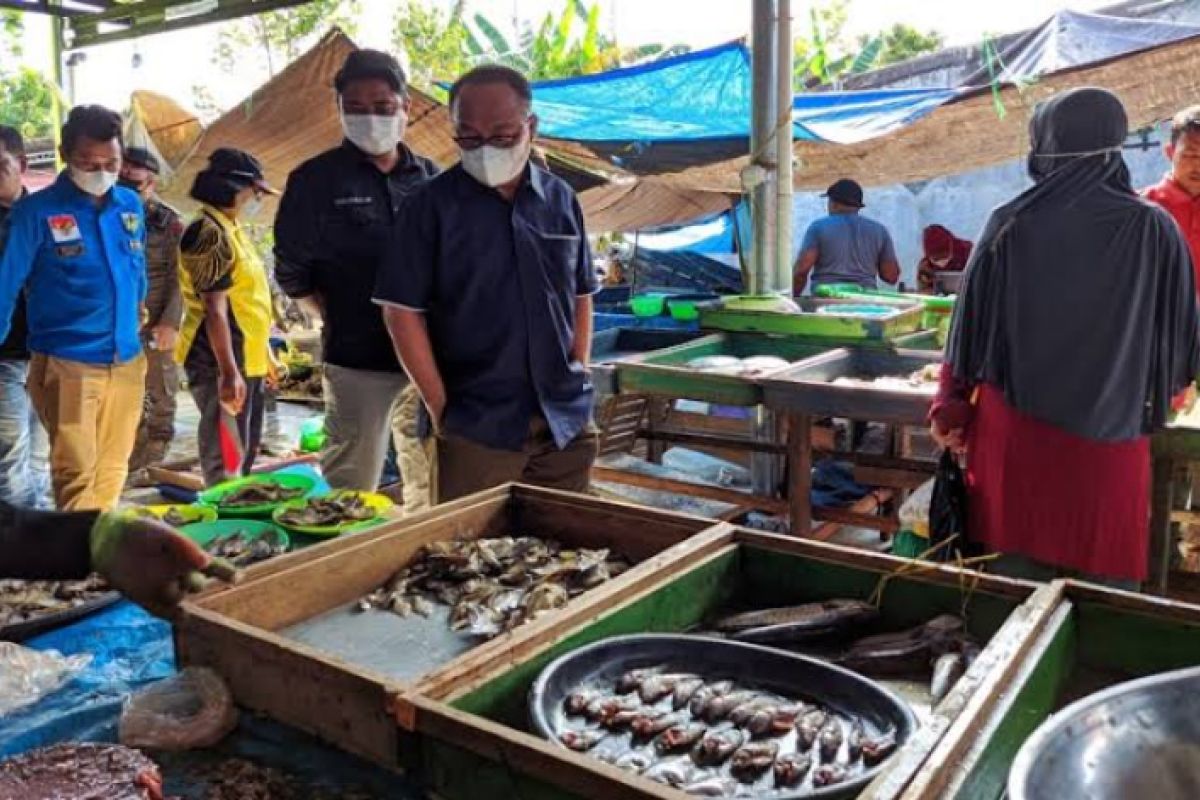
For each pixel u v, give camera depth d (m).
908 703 1.40
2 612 1.80
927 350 4.33
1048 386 2.25
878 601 1.66
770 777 1.17
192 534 2.24
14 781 1.10
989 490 2.40
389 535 1.90
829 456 4.03
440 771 1.17
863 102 6.26
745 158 6.03
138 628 1.79
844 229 6.11
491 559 1.92
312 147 6.56
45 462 4.46
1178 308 2.22
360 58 2.98
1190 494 3.14
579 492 2.69
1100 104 2.19
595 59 9.34
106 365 3.65
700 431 5.23
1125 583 2.30
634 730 1.26
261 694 1.39
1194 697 1.07
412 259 2.46
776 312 4.41
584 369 2.66
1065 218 2.21
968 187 9.51
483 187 2.46
